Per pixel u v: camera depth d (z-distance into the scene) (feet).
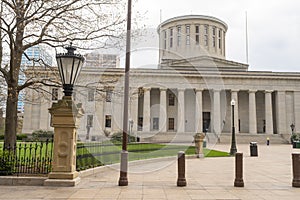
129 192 26.37
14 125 37.65
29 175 30.55
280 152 90.27
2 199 23.18
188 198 24.18
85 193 25.70
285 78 189.06
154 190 27.43
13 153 33.06
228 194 26.02
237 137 172.14
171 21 186.39
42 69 46.26
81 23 39.32
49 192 25.96
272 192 27.14
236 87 187.32
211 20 200.95
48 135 135.03
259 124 205.57
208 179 34.76
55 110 30.07
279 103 189.78
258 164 53.31
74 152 30.78
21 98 57.93
